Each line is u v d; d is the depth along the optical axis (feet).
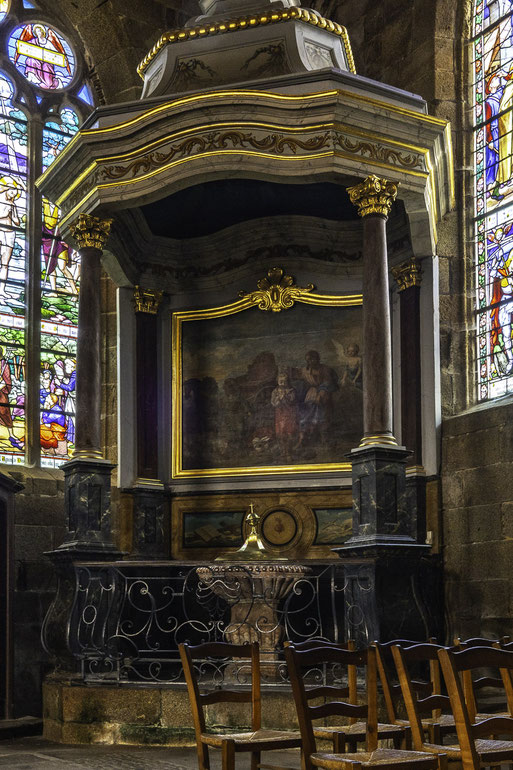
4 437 41.24
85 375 33.73
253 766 19.49
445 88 41.60
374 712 17.26
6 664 33.22
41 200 44.21
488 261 39.86
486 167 40.65
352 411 38.04
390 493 30.40
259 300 39.50
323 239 38.81
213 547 38.68
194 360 40.29
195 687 18.67
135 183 32.71
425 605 29.91
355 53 45.37
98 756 26.89
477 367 39.47
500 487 35.45
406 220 37.04
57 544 40.47
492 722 14.89
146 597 37.37
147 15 46.52
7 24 45.03
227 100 31.35
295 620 36.88
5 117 44.06
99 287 34.30
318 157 30.91
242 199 37.37
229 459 39.22
